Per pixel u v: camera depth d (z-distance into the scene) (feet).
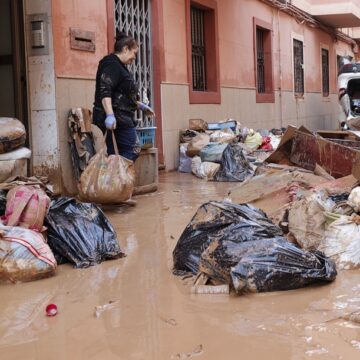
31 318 12.17
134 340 10.89
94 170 22.34
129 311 12.40
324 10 68.74
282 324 11.46
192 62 42.45
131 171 22.88
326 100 77.36
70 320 12.00
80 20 27.71
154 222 21.25
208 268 13.82
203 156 35.19
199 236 15.05
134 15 34.19
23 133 21.22
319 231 16.06
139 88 34.86
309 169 25.00
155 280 14.51
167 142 37.32
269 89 57.26
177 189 29.71
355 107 46.85
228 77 46.47
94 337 11.09
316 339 10.70
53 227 16.25
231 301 12.85
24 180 18.26
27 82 26.37
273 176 21.56
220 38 44.91
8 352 10.54
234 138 37.78
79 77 27.58
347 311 12.07
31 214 15.65
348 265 15.06
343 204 16.89
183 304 12.75
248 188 21.24
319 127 74.33
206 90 44.32
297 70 66.44
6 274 14.37
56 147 26.14
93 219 16.89
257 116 53.06
